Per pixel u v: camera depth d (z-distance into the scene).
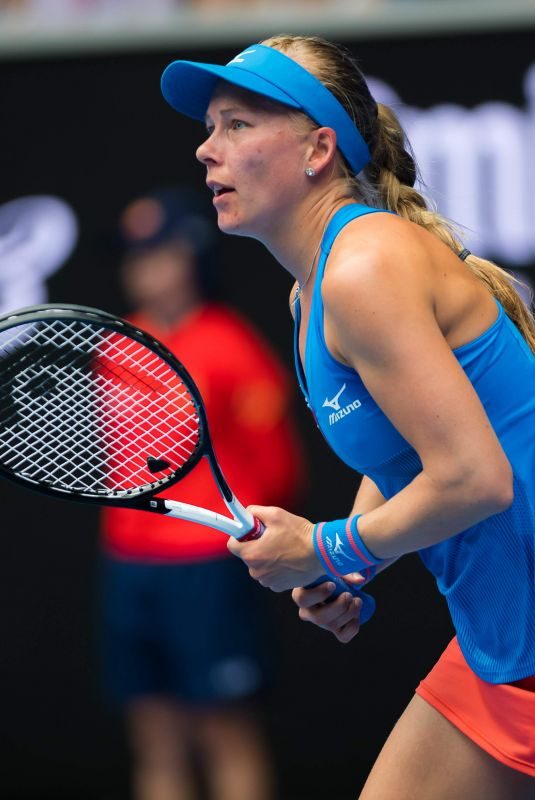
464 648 7.51
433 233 7.61
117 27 15.16
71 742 15.51
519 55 14.59
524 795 7.53
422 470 7.04
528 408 7.09
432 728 7.64
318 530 7.22
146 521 13.02
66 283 15.16
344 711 15.09
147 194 15.12
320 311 7.08
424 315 6.57
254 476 12.98
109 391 8.65
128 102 15.15
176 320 13.32
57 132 15.21
